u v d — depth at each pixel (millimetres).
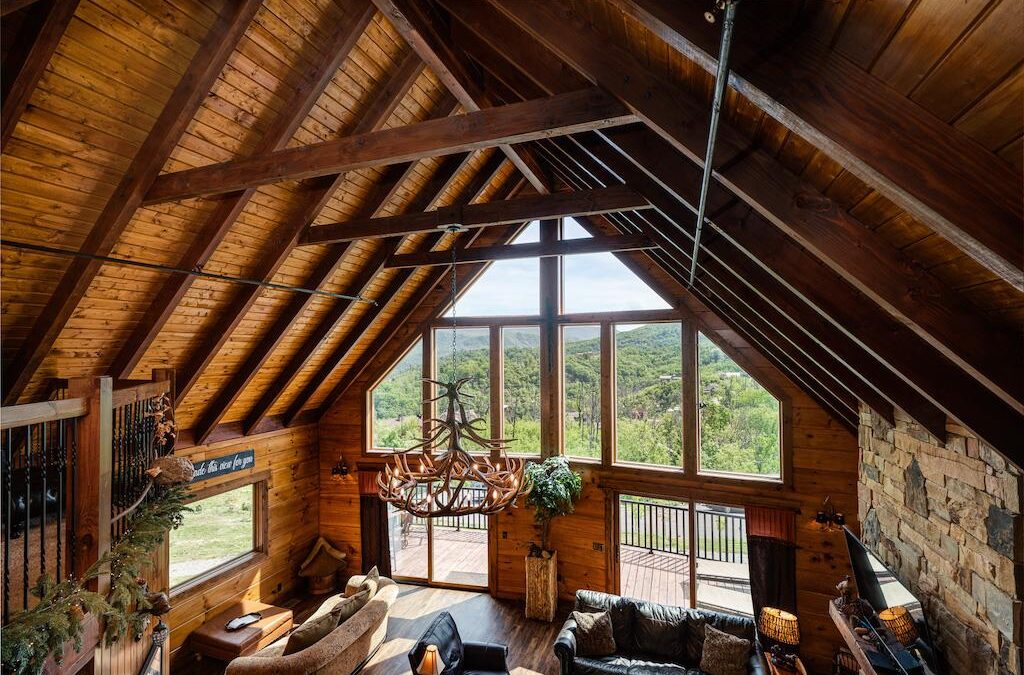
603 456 7070
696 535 6598
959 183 909
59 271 3551
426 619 6840
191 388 5504
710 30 1076
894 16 847
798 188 1525
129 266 3902
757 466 6379
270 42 3352
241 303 4941
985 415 1744
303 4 3295
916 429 3219
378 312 6902
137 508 3645
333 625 5203
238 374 5914
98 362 4379
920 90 918
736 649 4848
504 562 7496
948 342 1381
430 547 7934
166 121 3244
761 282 2664
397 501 3488
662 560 6930
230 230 4309
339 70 3846
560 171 5734
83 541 3078
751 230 2066
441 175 5703
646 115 1681
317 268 5441
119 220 3463
